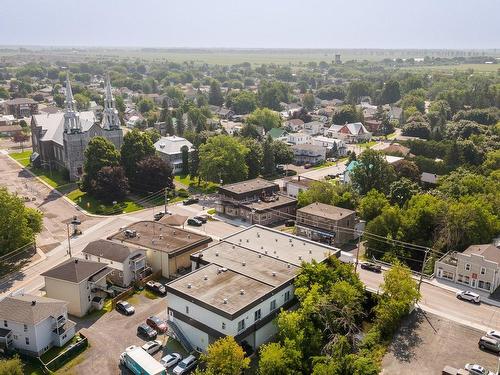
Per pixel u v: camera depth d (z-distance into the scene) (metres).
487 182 123.44
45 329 65.75
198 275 74.31
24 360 64.31
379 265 91.56
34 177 151.38
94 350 66.25
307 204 118.88
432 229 101.31
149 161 133.50
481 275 83.62
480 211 97.25
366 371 58.38
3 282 84.69
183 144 167.38
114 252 84.12
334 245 104.69
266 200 121.06
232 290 69.69
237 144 140.62
